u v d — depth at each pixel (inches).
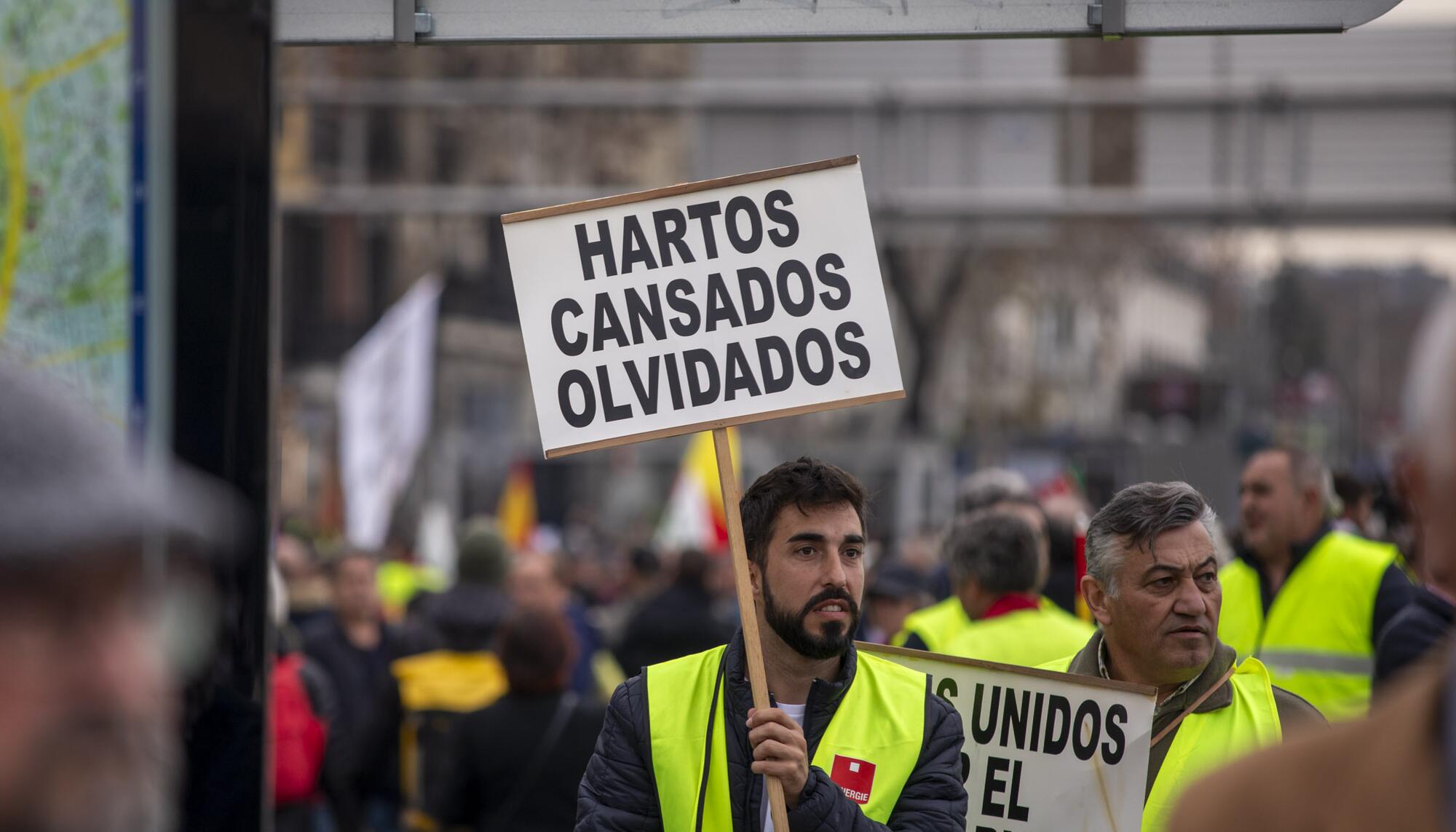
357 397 951.6
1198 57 1002.1
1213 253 2326.5
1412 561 427.8
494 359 2406.5
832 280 237.9
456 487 1811.0
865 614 636.1
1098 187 1018.1
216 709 161.9
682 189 240.2
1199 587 245.6
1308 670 380.8
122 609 61.7
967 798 232.2
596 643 719.7
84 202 165.0
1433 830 80.4
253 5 165.0
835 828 206.7
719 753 219.5
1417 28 978.1
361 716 558.9
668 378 237.3
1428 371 85.0
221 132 165.9
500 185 1820.9
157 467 64.5
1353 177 994.1
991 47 1021.2
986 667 257.1
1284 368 2783.0
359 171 1273.4
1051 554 455.8
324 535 1074.1
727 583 932.6
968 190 1024.2
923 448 1748.3
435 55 1643.7
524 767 392.5
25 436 59.2
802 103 1019.3
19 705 60.4
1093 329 2659.9
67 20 164.7
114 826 62.6
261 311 165.8
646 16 236.5
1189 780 240.7
